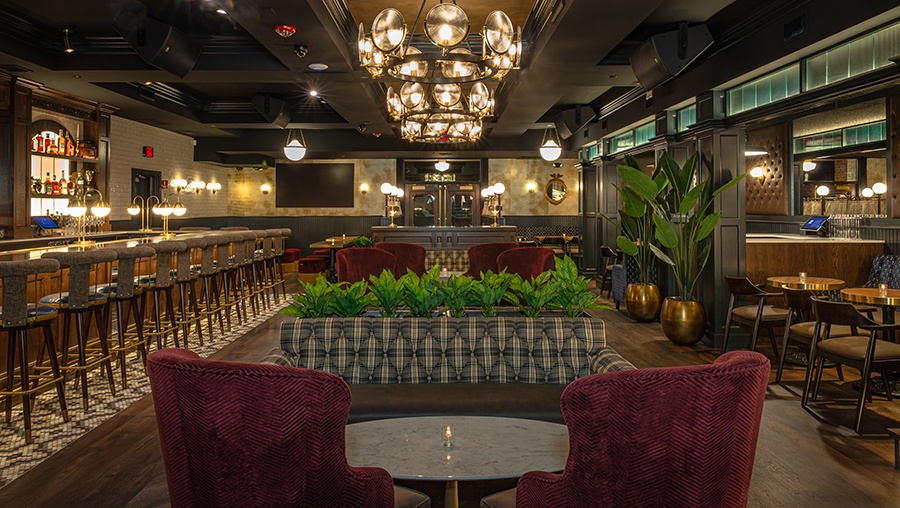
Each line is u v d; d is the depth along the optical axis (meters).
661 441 1.57
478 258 7.62
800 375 5.30
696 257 6.97
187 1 5.49
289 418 1.59
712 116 6.41
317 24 5.12
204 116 10.59
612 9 4.85
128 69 6.66
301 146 10.42
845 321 3.94
